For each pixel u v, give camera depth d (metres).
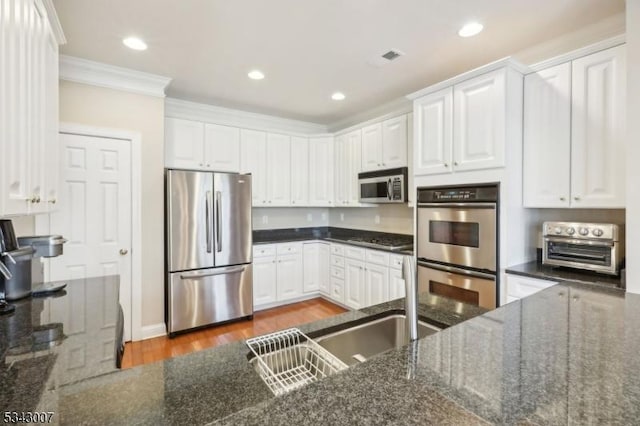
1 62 1.04
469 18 2.04
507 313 1.17
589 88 2.01
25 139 1.26
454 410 0.58
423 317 1.33
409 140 3.22
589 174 2.01
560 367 0.76
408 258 0.98
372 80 3.05
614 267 1.89
